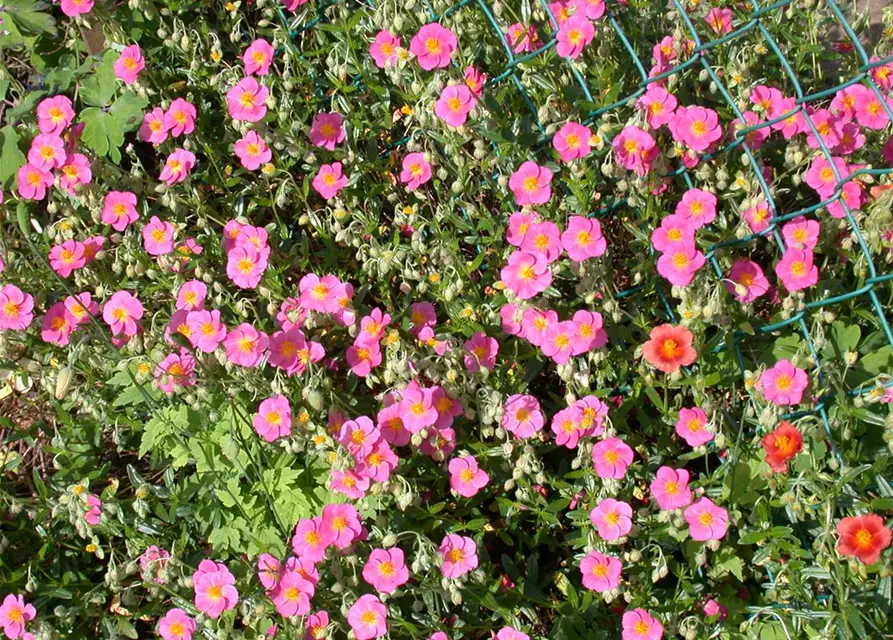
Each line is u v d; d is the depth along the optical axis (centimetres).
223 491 82
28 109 94
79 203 92
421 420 78
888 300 80
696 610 78
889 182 79
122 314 84
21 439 91
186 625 78
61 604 83
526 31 82
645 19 89
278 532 82
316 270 91
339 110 91
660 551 76
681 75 82
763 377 74
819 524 76
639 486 82
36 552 86
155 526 84
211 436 84
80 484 81
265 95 88
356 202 90
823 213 80
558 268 79
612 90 80
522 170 81
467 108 80
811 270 75
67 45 100
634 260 86
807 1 86
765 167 83
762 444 75
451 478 79
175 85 96
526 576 80
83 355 87
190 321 81
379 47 86
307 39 96
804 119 79
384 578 76
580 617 77
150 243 87
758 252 85
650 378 80
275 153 91
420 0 87
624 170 80
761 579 79
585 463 80
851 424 76
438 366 82
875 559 69
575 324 79
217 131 97
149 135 91
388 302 87
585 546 79
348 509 77
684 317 76
